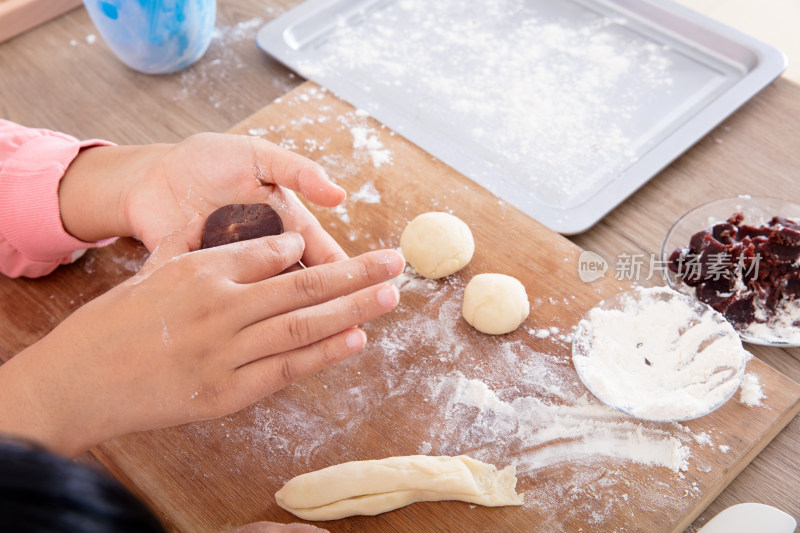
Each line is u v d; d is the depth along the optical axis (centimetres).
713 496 95
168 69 162
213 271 87
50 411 85
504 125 146
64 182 120
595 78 155
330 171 137
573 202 131
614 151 139
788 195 129
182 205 112
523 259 121
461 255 119
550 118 147
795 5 174
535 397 105
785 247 108
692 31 161
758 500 96
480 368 109
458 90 154
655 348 107
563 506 93
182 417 87
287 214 110
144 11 145
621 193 128
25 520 32
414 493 94
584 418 101
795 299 110
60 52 171
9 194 119
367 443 101
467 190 132
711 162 136
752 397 100
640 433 99
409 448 100
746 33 168
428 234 119
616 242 125
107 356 84
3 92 161
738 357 102
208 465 100
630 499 93
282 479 98
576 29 168
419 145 140
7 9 172
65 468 36
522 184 135
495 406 103
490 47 165
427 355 111
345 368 110
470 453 99
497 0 178
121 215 116
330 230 128
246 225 100
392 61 162
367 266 88
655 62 157
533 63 160
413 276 122
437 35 169
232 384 85
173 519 95
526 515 92
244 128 145
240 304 84
